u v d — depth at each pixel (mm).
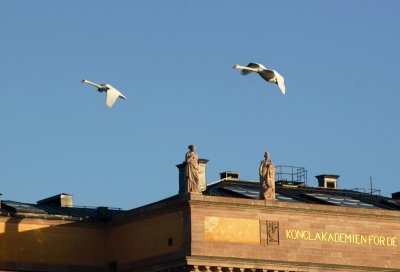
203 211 98812
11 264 103312
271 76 77812
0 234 103375
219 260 98375
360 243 105000
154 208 101750
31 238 104688
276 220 101562
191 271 97625
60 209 112688
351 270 103938
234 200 100000
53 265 105188
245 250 99750
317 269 102250
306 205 103062
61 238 106062
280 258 101062
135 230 104438
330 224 103938
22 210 105438
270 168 102500
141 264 103000
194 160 99625
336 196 115938
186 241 98188
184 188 103000
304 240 102438
